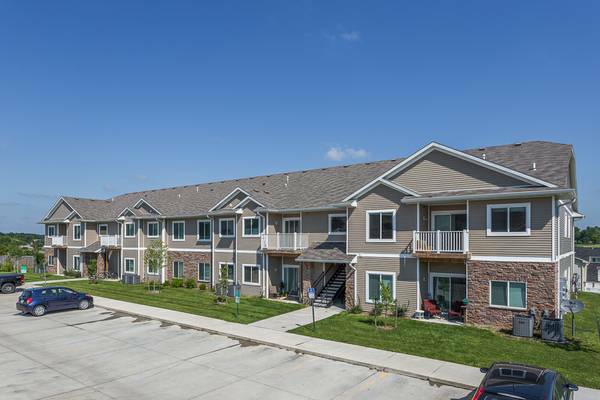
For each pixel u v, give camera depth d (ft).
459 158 75.00
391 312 78.28
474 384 45.01
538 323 64.80
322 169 117.80
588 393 42.75
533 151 77.36
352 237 84.58
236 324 73.87
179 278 124.98
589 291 123.03
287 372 50.57
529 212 66.64
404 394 43.62
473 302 70.59
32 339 67.46
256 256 104.68
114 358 57.06
